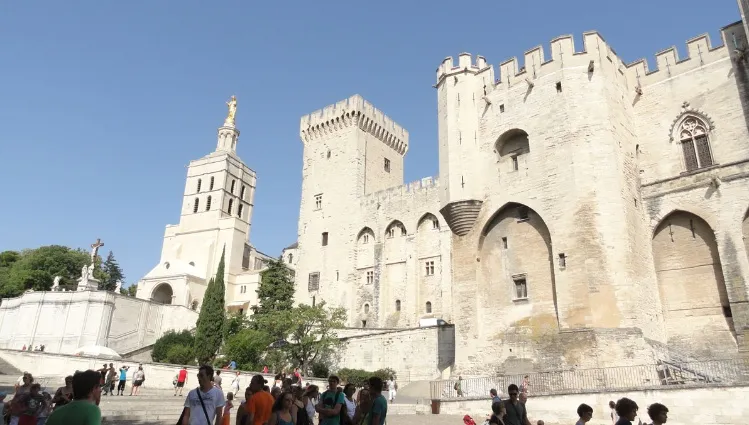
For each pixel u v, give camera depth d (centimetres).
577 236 2678
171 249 8244
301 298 6050
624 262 2577
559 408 2253
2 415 1275
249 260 8769
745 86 2920
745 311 2483
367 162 6384
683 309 2756
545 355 2659
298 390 1222
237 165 9025
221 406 884
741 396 1902
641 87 3344
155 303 6166
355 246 5862
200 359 4803
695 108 3088
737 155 2866
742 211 2611
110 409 1927
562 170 2838
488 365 2870
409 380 3956
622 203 2694
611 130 2834
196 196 8650
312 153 6700
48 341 5612
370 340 4259
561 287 2662
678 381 2242
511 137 3177
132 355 5406
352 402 1272
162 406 2091
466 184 3209
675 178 2895
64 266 8200
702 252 2761
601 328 2480
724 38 3073
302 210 6488
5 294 7469
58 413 559
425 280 5219
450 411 2598
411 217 5491
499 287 2995
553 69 3056
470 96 3412
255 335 4516
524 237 2972
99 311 5581
